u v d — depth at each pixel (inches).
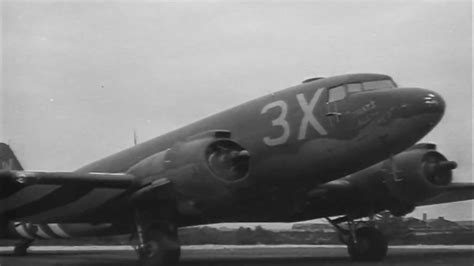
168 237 425.4
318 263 481.4
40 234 684.7
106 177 422.6
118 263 544.4
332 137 432.8
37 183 411.5
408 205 517.0
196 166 398.3
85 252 816.9
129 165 525.3
